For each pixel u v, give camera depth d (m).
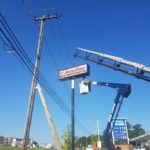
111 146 28.14
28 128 23.78
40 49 25.58
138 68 30.20
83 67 33.84
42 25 26.09
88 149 81.44
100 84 29.66
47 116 25.66
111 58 31.78
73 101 34.09
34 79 24.89
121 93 28.72
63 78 34.41
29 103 24.34
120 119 37.53
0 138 70.81
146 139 65.31
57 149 25.75
